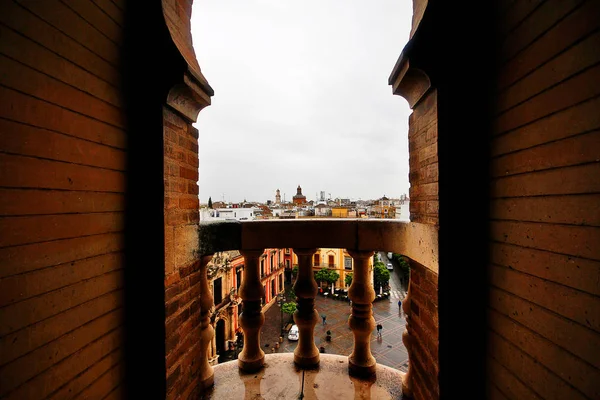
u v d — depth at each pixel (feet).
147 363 5.16
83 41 4.24
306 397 6.96
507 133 4.42
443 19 5.01
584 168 3.17
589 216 3.11
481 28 5.00
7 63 3.20
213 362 48.98
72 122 4.03
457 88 5.04
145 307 5.18
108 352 4.63
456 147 5.03
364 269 7.75
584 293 3.16
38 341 3.49
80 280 4.13
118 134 4.92
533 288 3.89
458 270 4.98
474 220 5.01
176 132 5.82
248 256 7.86
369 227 7.36
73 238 4.01
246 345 8.13
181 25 6.27
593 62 3.08
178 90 5.45
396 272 135.03
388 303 88.43
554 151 3.57
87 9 4.32
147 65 5.34
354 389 7.23
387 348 59.06
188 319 6.16
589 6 3.14
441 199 5.05
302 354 8.18
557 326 3.51
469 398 5.00
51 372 3.65
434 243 5.24
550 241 3.62
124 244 5.03
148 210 5.23
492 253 4.74
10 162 3.21
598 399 2.98
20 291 3.29
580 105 3.23
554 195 3.57
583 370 3.15
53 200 3.73
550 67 3.64
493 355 4.69
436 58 5.04
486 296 4.87
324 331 68.28
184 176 6.10
